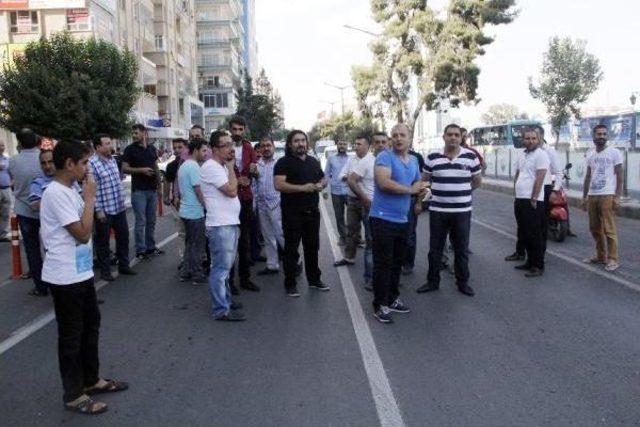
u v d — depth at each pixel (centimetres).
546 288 788
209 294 795
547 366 513
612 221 886
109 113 2634
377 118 4988
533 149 857
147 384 491
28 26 3444
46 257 440
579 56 3341
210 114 8475
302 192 770
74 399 444
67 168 429
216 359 546
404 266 897
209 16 8456
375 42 4397
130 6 4431
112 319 682
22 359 559
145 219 1052
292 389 475
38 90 2530
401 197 650
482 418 420
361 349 564
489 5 4009
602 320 642
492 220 1486
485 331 612
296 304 736
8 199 1292
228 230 662
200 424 419
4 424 426
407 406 441
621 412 425
